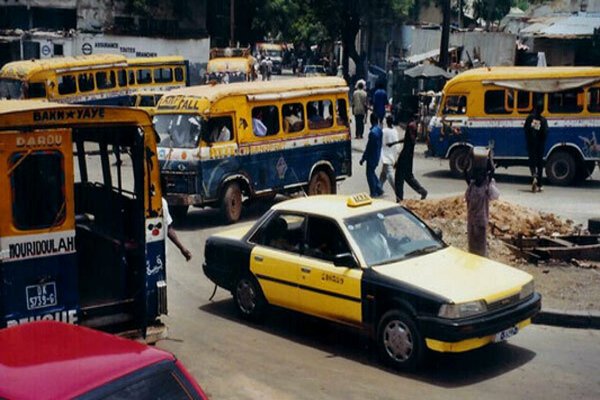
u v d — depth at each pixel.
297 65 75.19
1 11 53.47
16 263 8.23
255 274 11.12
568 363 9.77
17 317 8.26
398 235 10.47
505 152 23.03
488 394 8.78
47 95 31.03
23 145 8.16
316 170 19.77
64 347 5.29
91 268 9.70
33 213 8.28
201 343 10.48
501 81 22.75
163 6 56.50
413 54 52.19
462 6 54.59
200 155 17.14
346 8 53.72
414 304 9.21
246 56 48.25
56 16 54.19
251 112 18.12
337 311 10.09
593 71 21.97
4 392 4.65
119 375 4.84
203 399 5.06
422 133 31.83
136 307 9.33
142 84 34.56
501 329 9.27
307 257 10.49
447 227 15.10
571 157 22.31
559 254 13.44
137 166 9.24
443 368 9.57
